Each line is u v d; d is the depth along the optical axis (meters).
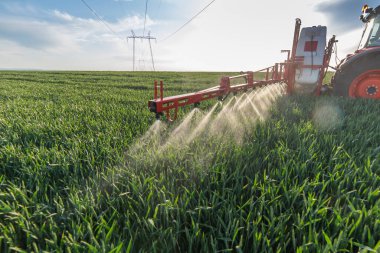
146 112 4.80
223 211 1.52
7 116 4.57
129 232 1.33
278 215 1.50
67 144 2.88
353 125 3.38
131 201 1.68
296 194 1.57
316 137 2.84
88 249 1.22
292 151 2.43
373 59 5.84
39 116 4.64
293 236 1.22
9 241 1.28
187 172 2.07
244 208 1.59
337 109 4.75
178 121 3.99
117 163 2.38
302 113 4.46
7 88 12.59
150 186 1.76
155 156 2.38
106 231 1.40
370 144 2.74
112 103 6.31
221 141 2.88
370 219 1.37
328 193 1.77
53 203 1.69
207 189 1.77
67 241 1.24
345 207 1.51
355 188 1.80
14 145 2.87
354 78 6.16
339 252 1.21
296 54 7.07
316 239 1.18
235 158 2.27
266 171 2.10
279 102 5.82
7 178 2.11
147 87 13.69
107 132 3.34
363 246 1.10
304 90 7.11
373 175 1.87
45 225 1.47
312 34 6.79
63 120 4.14
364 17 7.21
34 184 1.98
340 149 2.43
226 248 1.22
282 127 3.47
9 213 1.54
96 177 1.99
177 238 1.31
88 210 1.58
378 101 5.38
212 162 2.26
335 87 6.56
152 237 1.32
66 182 2.04
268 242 1.19
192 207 1.60
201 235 1.35
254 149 2.49
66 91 10.62
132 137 3.20
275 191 1.71
